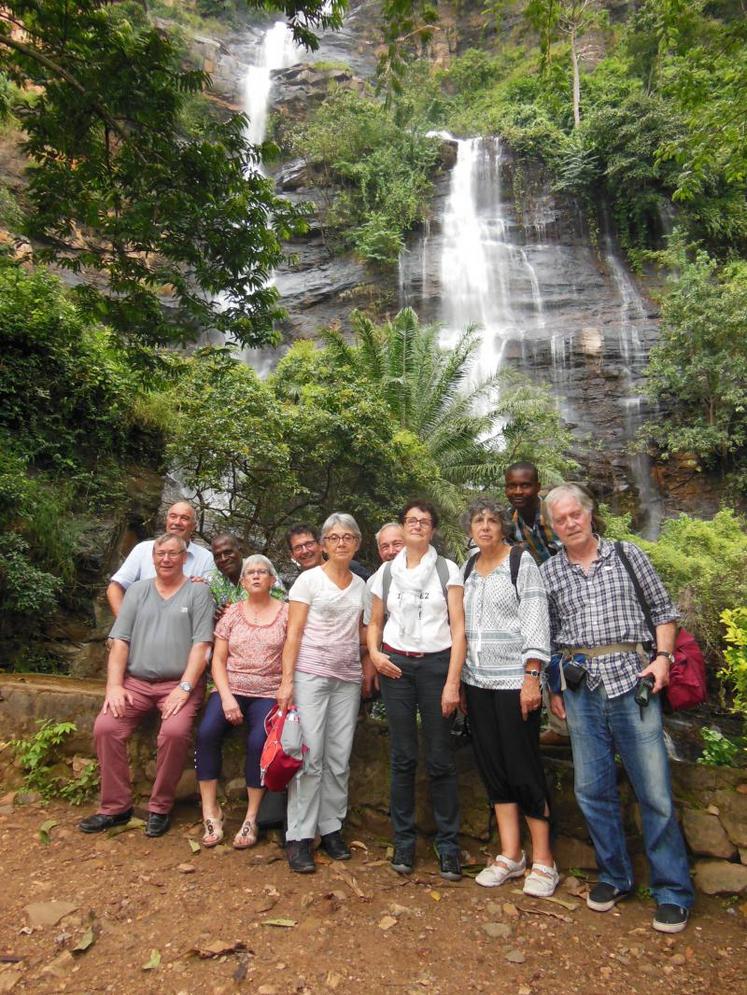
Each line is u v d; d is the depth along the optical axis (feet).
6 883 10.19
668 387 48.39
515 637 10.73
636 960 8.84
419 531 11.32
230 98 90.99
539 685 10.24
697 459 48.62
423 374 38.11
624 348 54.80
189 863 10.89
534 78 93.56
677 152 25.54
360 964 8.57
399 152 78.07
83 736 13.50
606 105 81.25
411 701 11.09
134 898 9.81
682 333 46.52
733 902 10.16
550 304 63.72
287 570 29.84
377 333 40.32
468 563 11.75
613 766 10.27
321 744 11.18
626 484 49.29
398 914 9.65
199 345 54.49
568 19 71.61
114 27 22.00
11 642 23.59
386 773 12.36
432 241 71.10
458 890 10.43
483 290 64.95
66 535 25.36
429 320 63.93
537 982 8.37
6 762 13.56
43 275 31.73
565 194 72.49
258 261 24.67
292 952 8.72
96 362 31.37
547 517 12.19
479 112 93.97
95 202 22.67
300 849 10.82
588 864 11.02
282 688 11.15
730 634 11.99
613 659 10.15
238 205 22.67
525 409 37.65
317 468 29.32
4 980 8.13
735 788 10.90
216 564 15.23
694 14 23.57
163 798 11.95
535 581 10.73
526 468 12.60
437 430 36.76
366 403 29.53
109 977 8.25
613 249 69.67
